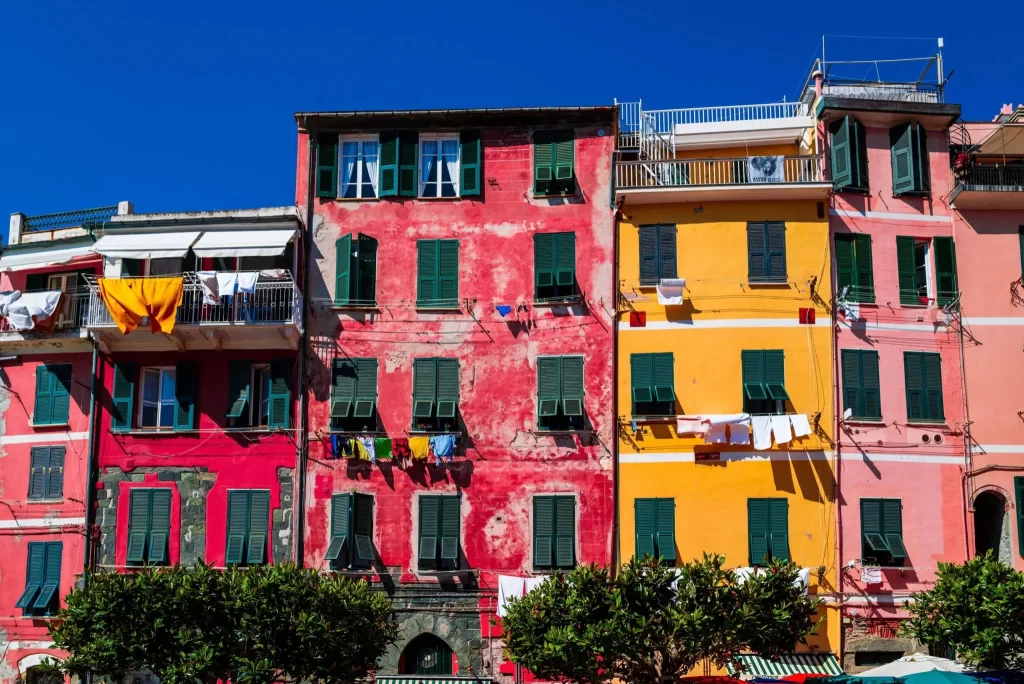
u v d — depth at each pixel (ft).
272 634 99.81
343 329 126.00
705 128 132.16
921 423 121.08
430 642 120.57
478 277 126.31
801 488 119.03
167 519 123.95
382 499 122.42
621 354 123.24
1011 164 129.18
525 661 100.89
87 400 128.77
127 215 128.57
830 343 122.11
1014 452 120.88
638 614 98.68
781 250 124.47
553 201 127.44
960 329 123.54
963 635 100.37
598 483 120.78
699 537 118.52
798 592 100.99
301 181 129.90
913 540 118.62
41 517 126.62
